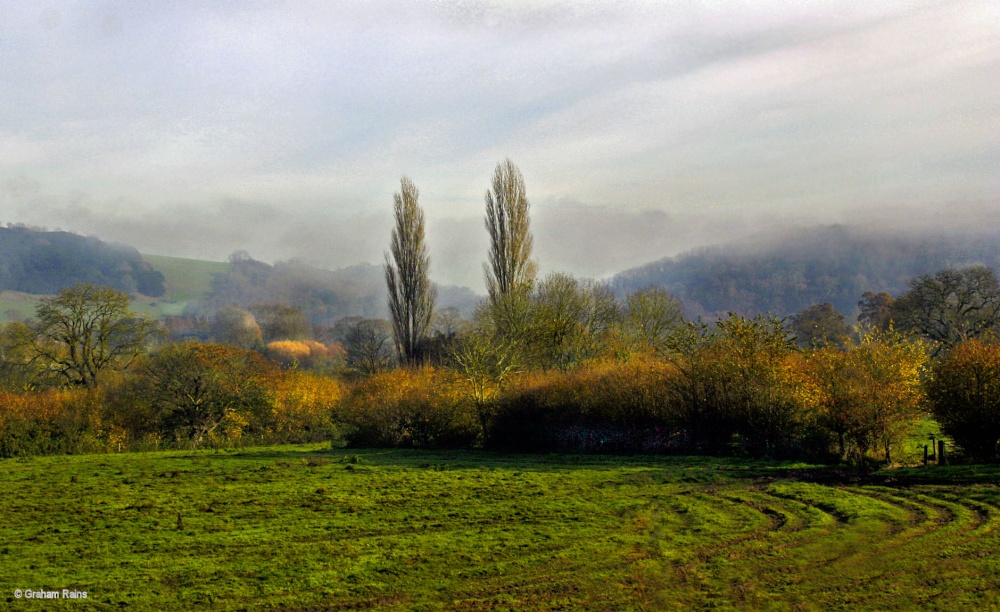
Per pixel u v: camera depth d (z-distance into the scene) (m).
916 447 27.78
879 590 11.83
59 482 24.88
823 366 26.78
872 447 25.81
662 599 11.71
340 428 47.88
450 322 86.69
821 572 12.77
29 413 39.09
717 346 31.34
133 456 34.97
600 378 34.06
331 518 17.94
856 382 25.86
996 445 23.72
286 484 23.20
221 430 44.97
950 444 26.97
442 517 17.84
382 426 38.75
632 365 34.12
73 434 38.97
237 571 13.60
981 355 23.94
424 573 13.30
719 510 17.80
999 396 22.92
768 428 27.97
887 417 25.09
